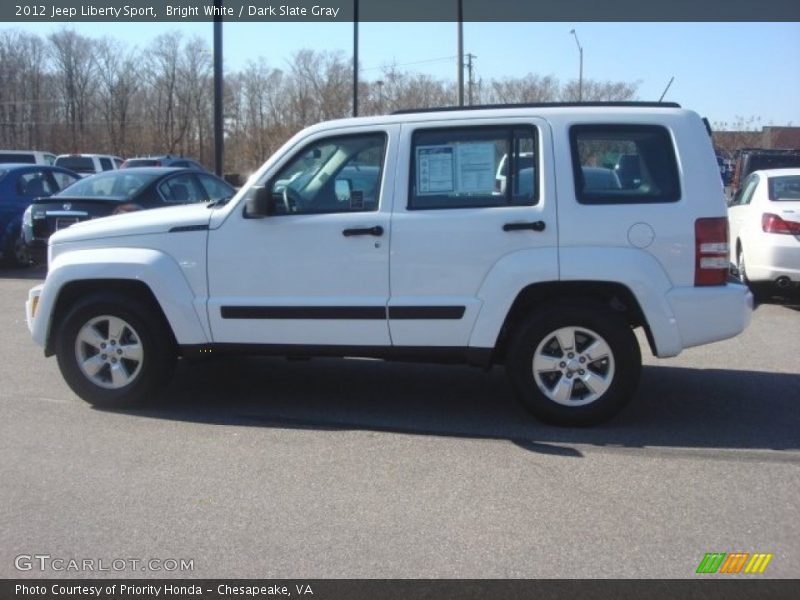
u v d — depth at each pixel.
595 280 5.28
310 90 41.44
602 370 5.44
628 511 4.22
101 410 5.99
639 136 5.39
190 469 4.82
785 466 4.82
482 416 5.84
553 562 3.71
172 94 57.88
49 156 24.81
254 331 5.72
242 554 3.80
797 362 7.40
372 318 5.54
